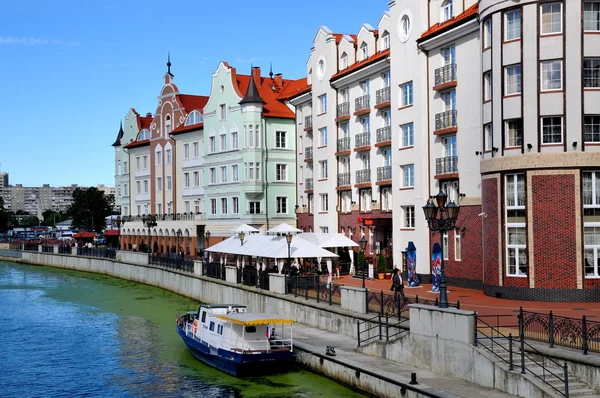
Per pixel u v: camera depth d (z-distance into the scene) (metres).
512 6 33.12
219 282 46.47
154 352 33.62
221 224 71.44
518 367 20.03
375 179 49.69
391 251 48.41
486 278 34.69
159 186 86.62
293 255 38.56
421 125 43.12
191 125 79.00
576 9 32.03
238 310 32.12
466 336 21.64
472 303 31.42
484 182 34.81
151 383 27.61
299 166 64.25
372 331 28.20
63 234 139.75
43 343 36.38
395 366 24.31
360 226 51.19
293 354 28.03
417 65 43.50
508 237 33.22
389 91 47.91
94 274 77.44
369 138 50.44
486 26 35.50
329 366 26.19
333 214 55.28
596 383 18.64
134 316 45.12
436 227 24.33
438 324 22.92
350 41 53.53
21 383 28.22
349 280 44.44
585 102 31.98
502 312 28.19
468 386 20.94
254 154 67.31
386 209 48.72
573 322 20.83
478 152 37.22
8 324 42.75
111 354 33.34
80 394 26.52
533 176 32.16
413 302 26.62
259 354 27.12
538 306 30.08
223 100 71.19
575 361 19.28
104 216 149.75
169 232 79.12
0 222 168.62
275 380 26.81
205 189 74.62
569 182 31.61
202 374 28.75
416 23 43.66
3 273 80.06
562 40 32.09
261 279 40.56
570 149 31.83
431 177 42.81
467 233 39.22
